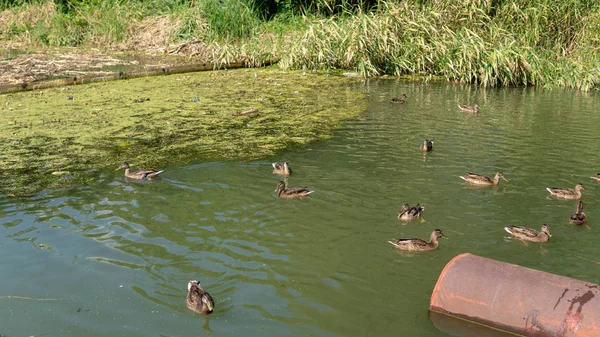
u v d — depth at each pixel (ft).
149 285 24.90
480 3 77.25
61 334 21.57
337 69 82.17
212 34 90.99
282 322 22.35
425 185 36.40
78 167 38.75
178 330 21.86
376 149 43.65
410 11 79.10
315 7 101.35
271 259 27.04
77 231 29.71
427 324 22.24
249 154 41.96
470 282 22.29
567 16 78.13
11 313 22.85
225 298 23.94
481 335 21.49
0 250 27.71
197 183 36.29
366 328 21.99
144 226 30.30
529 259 27.32
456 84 74.18
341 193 34.96
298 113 54.75
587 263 26.91
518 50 73.61
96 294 24.22
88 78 69.36
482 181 36.60
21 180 36.27
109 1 105.60
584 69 73.10
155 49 94.12
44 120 50.42
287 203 33.40
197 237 29.14
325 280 25.35
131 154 41.57
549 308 20.70
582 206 32.17
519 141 46.39
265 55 85.30
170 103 57.88
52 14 103.91
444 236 29.63
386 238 29.40
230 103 58.44
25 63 79.20
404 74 80.12
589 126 51.55
